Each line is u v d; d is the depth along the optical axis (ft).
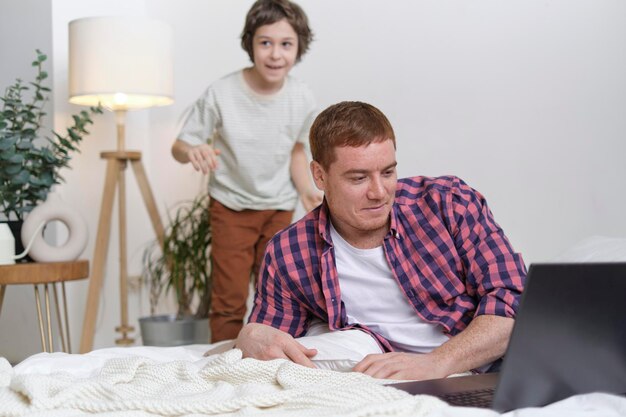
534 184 9.31
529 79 9.32
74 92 10.52
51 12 11.32
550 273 3.60
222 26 12.42
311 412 3.77
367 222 5.47
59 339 11.44
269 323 6.19
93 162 11.94
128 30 10.36
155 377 4.79
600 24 8.74
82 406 4.11
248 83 9.91
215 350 6.40
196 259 11.27
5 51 11.70
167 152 12.89
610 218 8.70
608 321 3.83
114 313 12.30
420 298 5.79
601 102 8.75
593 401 3.74
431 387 4.29
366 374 4.94
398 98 10.52
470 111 9.85
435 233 5.75
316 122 5.59
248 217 10.21
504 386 3.69
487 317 5.28
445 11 10.03
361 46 10.85
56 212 9.88
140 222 12.73
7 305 11.69
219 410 4.00
